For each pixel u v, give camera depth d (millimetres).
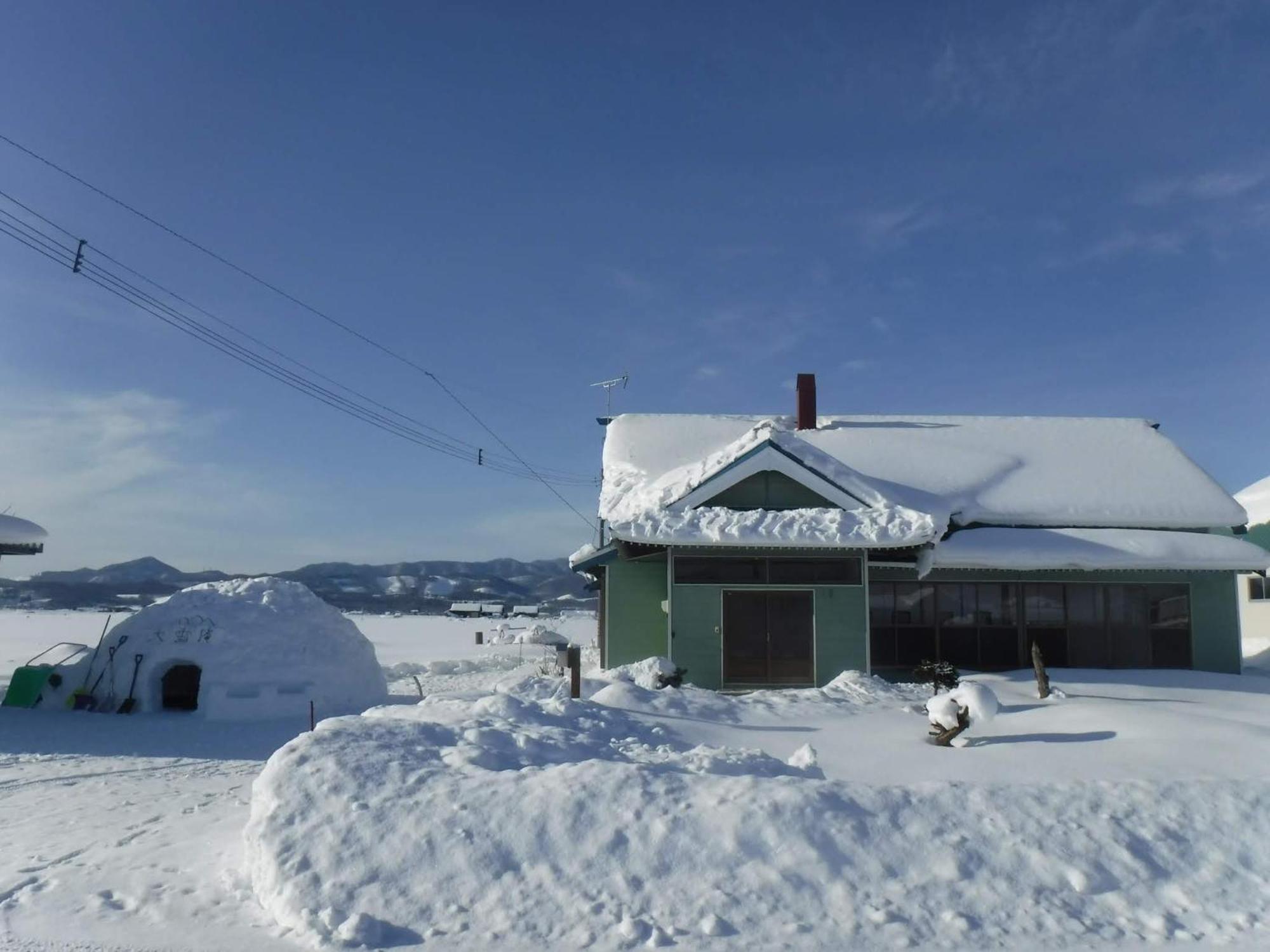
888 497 20922
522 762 9414
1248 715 14500
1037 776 10219
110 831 10008
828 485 20016
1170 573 21031
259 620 21500
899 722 14336
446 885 7355
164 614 21578
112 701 20875
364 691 22328
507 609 105062
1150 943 6938
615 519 21281
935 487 22562
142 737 17547
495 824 7855
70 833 9922
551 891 7309
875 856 7691
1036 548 20516
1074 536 21109
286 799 8188
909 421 27812
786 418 28109
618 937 6859
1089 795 8453
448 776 8555
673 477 22906
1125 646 20953
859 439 25672
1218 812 8297
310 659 21438
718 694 16859
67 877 8172
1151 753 10883
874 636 20828
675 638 18859
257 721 19781
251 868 7883
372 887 7359
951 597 21000
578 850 7648
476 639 54094
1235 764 10258
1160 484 23359
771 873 7473
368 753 8875
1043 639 20938
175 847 9125
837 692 17156
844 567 19031
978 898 7371
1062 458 24844
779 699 16578
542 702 12953
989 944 6902
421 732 9664
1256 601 32312
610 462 25906
